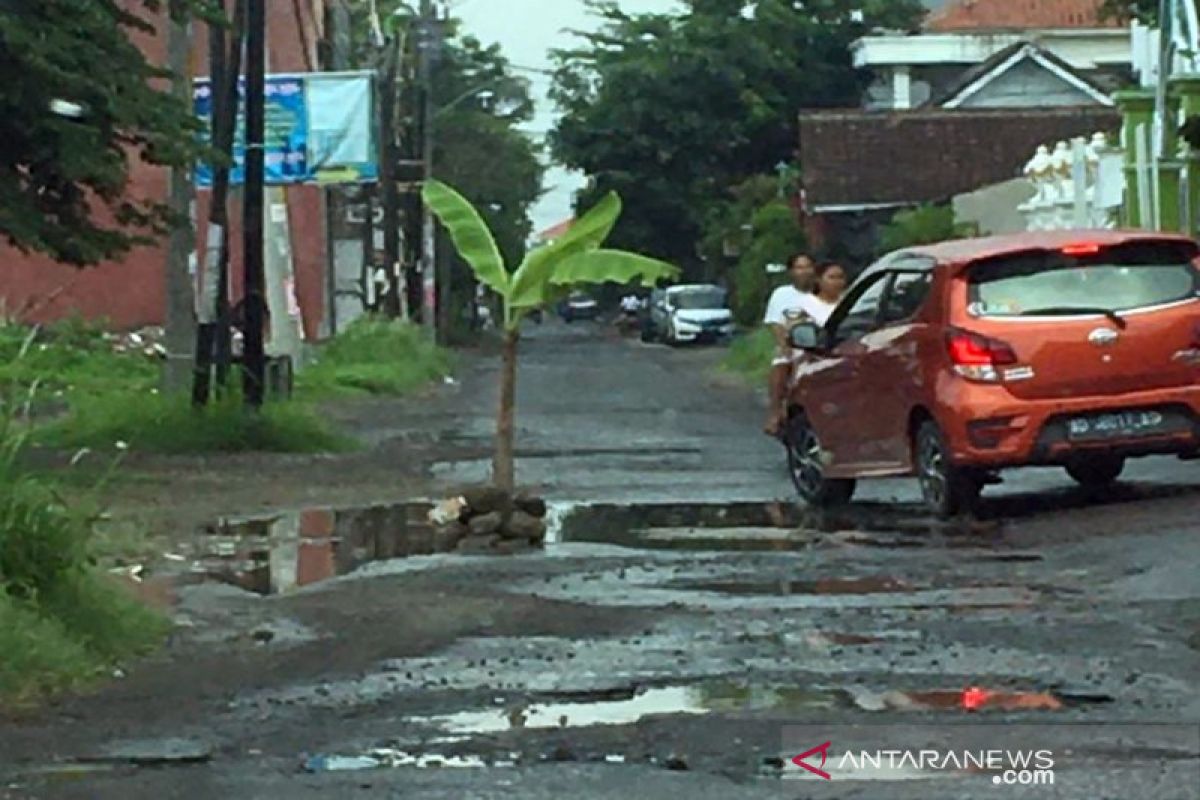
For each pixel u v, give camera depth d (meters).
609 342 122.69
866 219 87.88
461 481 30.98
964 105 99.06
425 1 102.06
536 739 12.34
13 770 11.86
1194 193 38.78
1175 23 38.88
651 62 109.12
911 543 21.47
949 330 22.94
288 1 84.56
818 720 12.68
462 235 25.14
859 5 110.06
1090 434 22.64
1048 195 50.66
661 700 13.45
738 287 95.00
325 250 86.62
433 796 11.00
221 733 12.79
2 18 27.55
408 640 16.00
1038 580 18.48
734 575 19.33
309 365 63.41
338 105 58.72
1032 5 114.44
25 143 29.05
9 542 15.27
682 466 33.03
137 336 65.12
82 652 14.79
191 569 20.44
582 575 19.53
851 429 25.25
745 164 110.19
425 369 70.00
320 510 26.62
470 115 141.12
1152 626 15.80
